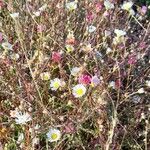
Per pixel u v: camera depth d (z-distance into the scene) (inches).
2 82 18.2
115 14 21.7
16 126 17.5
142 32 22.4
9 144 16.9
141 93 18.4
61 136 16.5
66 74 18.2
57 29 20.0
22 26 20.4
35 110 17.1
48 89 18.2
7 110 17.9
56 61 18.2
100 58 18.7
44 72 18.3
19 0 21.5
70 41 18.6
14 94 17.2
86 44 19.0
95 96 16.8
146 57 21.0
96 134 16.7
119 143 17.2
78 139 16.8
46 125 16.6
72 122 16.2
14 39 20.2
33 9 21.0
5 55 18.3
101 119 16.7
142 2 26.8
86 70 17.4
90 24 20.5
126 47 20.3
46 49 19.4
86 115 16.6
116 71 18.4
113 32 20.9
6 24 21.3
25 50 18.1
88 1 22.0
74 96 17.2
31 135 16.2
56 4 21.1
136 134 17.3
